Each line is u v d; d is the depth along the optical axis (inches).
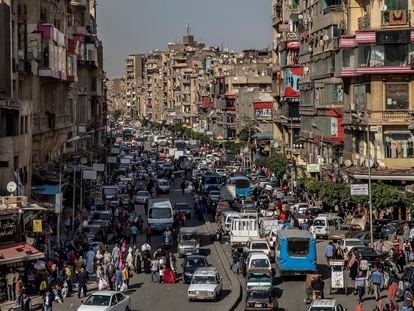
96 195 3821.4
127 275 2073.1
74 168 3127.5
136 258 2359.7
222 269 2364.7
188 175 5521.7
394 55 3245.6
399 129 3260.3
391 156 3257.9
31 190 2691.9
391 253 2251.5
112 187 3937.0
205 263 2208.4
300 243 2142.0
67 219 2827.3
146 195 4168.3
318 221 2866.6
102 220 3019.2
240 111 7539.4
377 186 2891.2
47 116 3245.6
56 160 3582.7
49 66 3088.1
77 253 2327.8
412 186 3093.0
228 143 6988.2
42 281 1929.1
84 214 3093.0
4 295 1878.7
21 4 2982.3
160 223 3085.6
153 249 2723.9
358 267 1975.9
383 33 3248.0
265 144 6043.3
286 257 2137.1
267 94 7007.9
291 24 5211.6
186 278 2161.7
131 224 3078.2
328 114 3946.9
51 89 3422.7
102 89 7126.0
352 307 1803.6
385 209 2989.7
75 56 3868.1
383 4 3282.5
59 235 2475.4
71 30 4591.5
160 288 2102.6
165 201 3206.2
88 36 5295.3
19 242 1989.4
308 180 3612.2
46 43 3070.9
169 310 1812.3
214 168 5826.8
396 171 3161.9
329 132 3932.1
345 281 1983.3
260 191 4185.5
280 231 2249.0
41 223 2166.6
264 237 2728.8
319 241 2824.8
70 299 1934.1
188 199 4271.7
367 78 3324.3
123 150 7829.7
